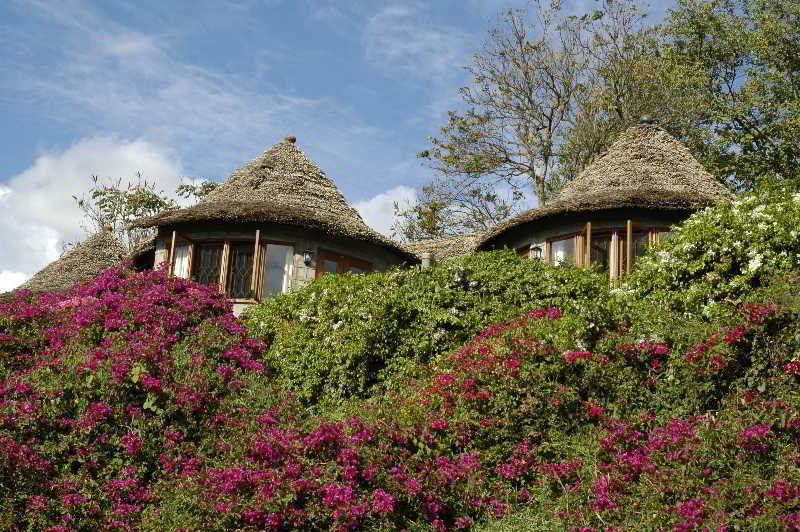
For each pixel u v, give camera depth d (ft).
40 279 78.64
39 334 44.50
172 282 48.29
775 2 112.68
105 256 81.92
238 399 38.63
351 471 31.32
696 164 69.00
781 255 41.52
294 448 32.53
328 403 43.37
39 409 34.32
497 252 47.88
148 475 34.12
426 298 45.14
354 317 45.09
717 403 33.96
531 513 31.27
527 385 35.32
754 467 28.60
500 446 34.04
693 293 42.42
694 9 115.55
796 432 29.25
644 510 28.32
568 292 44.16
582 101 116.78
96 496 32.09
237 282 68.08
